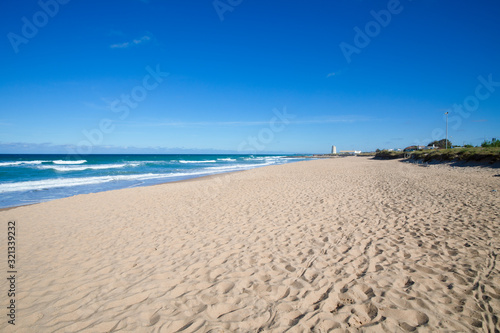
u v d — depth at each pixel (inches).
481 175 480.4
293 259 142.6
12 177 722.8
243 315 96.7
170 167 1227.9
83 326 94.1
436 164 799.7
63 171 921.5
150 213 269.3
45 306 107.7
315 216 227.6
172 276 129.3
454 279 113.4
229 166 1330.0
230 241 174.9
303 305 101.0
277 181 526.9
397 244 156.1
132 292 115.9
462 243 151.5
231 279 123.9
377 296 103.9
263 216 235.8
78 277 132.6
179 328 91.0
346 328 87.1
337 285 113.7
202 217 243.1
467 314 91.0
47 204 331.6
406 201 273.6
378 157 1769.2
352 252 147.9
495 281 109.7
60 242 187.9
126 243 180.4
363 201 285.0
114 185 570.9
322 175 637.9
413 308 95.5
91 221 245.4
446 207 237.9
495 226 177.3
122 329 91.5
